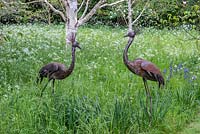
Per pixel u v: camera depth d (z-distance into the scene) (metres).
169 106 9.21
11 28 23.92
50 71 8.59
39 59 12.87
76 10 16.83
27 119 7.91
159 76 8.30
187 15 13.97
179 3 14.40
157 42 19.64
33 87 9.59
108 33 24.23
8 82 10.62
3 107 8.32
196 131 8.70
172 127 8.74
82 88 9.59
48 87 9.62
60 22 30.61
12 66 11.36
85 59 13.70
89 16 16.80
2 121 7.79
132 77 11.38
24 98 8.77
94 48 16.17
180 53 15.98
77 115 8.14
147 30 26.31
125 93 9.36
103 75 11.97
